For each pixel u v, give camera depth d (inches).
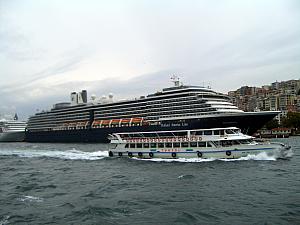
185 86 4658.0
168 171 1808.6
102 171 1958.7
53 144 5866.1
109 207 1084.5
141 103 4913.9
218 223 898.7
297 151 2792.8
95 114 5718.5
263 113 3737.7
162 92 4758.9
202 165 1952.5
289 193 1187.9
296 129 7588.6
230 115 3794.3
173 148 2282.2
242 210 1003.3
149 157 2391.7
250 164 1926.7
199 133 2261.3
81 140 5944.9
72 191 1382.9
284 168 1759.4
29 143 7012.8
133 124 4921.3
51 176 1834.4
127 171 1902.1
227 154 2117.4
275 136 7047.2
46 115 6875.0
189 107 4244.6
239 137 2134.6
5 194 1347.2
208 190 1295.5
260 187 1309.1
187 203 1110.4
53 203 1172.5
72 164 2379.4
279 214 946.1
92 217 981.2
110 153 2637.8
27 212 1059.9
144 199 1187.3
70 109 6343.5
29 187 1487.5
